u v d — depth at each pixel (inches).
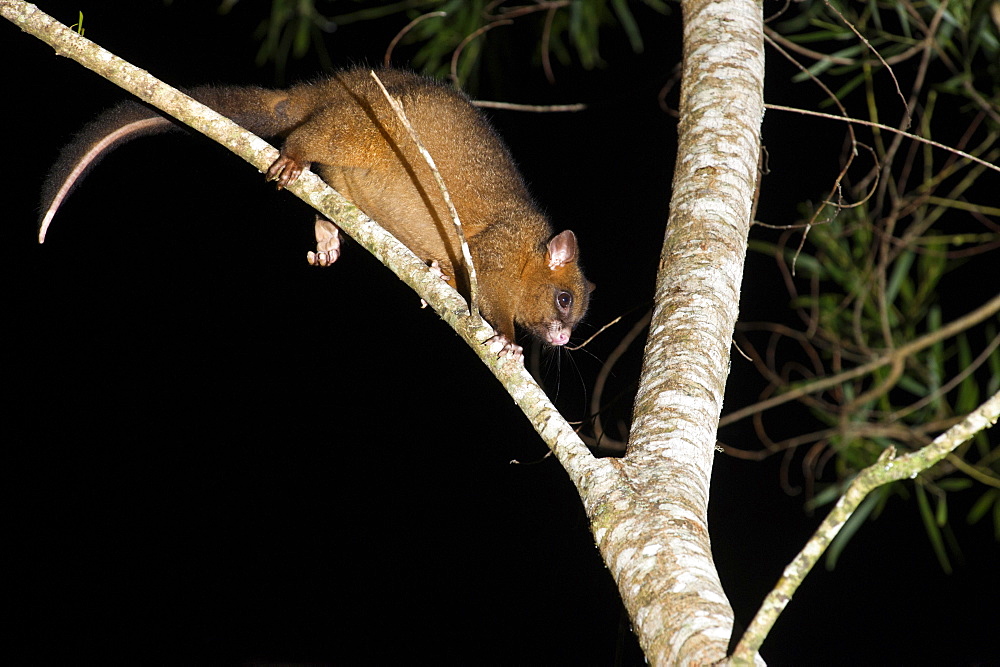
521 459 424.8
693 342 149.2
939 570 413.7
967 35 256.1
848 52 254.8
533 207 248.5
